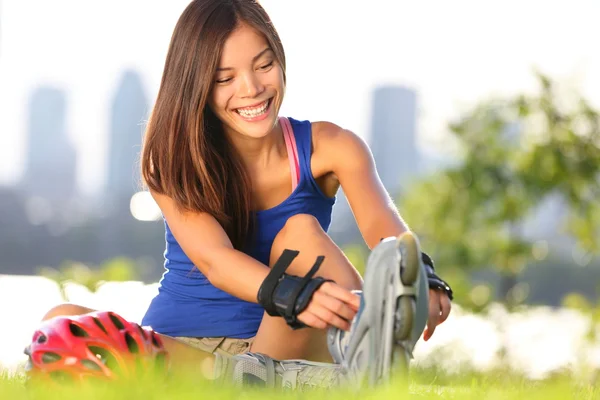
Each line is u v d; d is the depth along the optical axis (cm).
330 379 273
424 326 247
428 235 1438
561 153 1353
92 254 6469
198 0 324
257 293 280
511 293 1307
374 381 244
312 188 353
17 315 929
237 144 341
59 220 7831
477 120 1391
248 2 323
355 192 349
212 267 309
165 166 324
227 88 321
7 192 9019
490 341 1086
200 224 320
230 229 335
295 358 310
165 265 362
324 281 268
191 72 321
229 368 284
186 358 289
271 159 348
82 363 256
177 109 324
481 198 1385
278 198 352
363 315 247
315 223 313
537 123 1367
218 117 334
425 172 1446
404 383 241
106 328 262
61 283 1026
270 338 309
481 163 1387
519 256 1376
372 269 245
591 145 1360
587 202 1377
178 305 349
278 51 325
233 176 338
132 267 1104
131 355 260
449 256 1391
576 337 1055
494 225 1389
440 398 270
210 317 343
